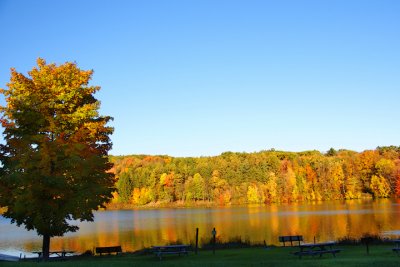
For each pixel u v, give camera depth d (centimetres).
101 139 2869
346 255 2425
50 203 2414
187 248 3186
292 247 3167
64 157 2489
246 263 1953
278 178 13888
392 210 8488
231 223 7038
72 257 2898
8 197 2470
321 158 14800
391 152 14975
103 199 2694
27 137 2508
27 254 4078
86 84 2881
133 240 5116
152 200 14450
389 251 2527
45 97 2689
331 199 13962
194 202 13925
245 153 16812
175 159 16800
